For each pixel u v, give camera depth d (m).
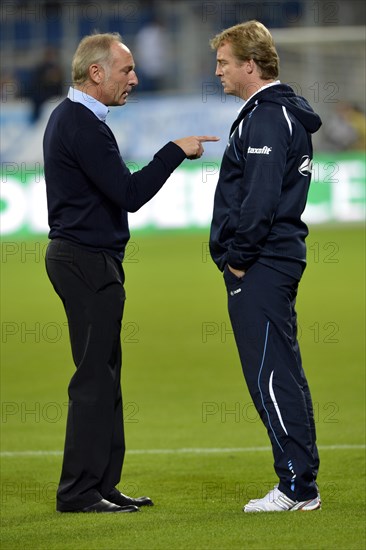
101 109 16.95
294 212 16.05
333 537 13.95
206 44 81.75
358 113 78.25
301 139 15.98
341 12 83.31
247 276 16.00
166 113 70.06
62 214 16.95
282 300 16.00
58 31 84.75
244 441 23.12
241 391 28.86
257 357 16.00
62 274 16.86
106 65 16.77
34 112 72.44
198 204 69.50
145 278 52.38
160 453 22.09
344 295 45.91
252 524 14.87
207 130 69.94
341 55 80.50
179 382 30.17
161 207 69.50
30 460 21.77
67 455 16.89
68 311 16.94
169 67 81.81
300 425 15.96
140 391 29.02
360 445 22.38
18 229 67.75
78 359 16.91
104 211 16.92
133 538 14.37
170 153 16.77
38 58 83.94
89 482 16.84
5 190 67.38
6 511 17.38
